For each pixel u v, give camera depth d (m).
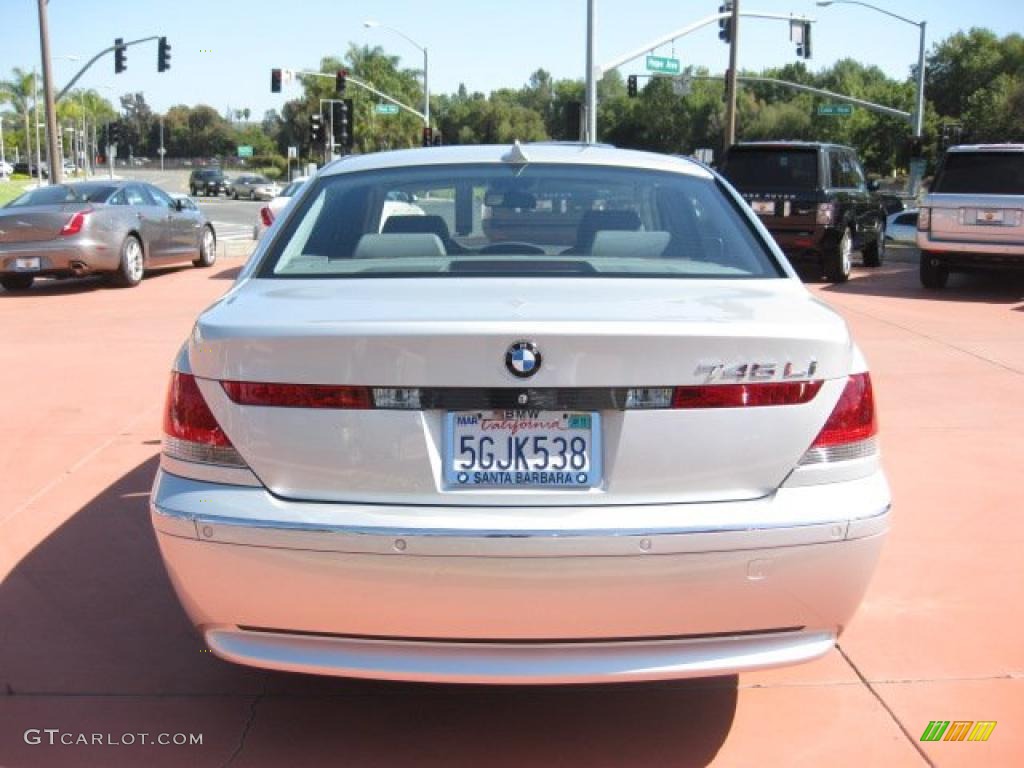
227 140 159.38
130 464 5.82
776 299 3.11
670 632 2.65
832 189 15.62
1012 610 3.96
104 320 11.36
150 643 3.70
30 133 92.88
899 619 3.89
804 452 2.71
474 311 2.76
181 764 2.98
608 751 3.06
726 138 32.53
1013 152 13.73
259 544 2.62
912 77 81.31
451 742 3.10
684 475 2.66
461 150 4.11
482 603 2.59
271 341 2.65
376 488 2.65
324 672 2.69
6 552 4.52
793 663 2.73
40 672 3.49
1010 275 16.64
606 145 4.42
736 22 31.78
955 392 7.76
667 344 2.62
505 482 2.65
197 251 17.23
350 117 37.69
